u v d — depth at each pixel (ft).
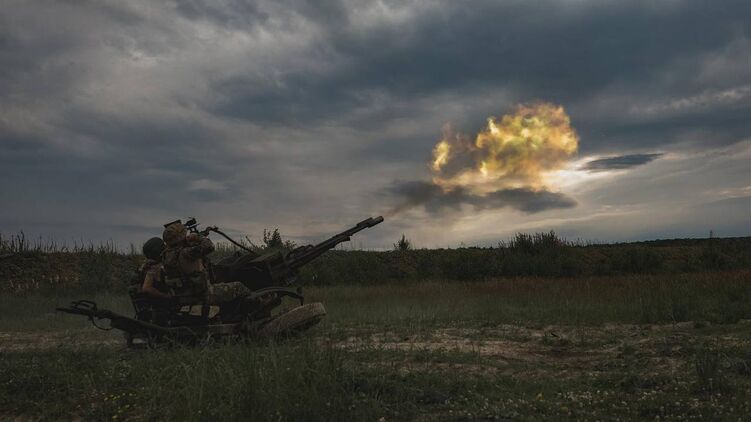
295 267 28.89
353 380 17.48
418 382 17.99
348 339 29.09
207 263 27.02
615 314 36.73
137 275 26.25
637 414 14.88
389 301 46.70
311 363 17.80
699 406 15.14
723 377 17.34
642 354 23.03
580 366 21.58
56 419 16.25
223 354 20.49
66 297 53.98
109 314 23.88
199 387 16.14
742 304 36.99
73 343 27.78
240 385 16.08
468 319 36.50
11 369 20.26
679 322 33.27
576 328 31.89
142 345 25.75
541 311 38.55
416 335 29.84
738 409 14.89
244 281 27.78
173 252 25.31
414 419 14.98
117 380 18.78
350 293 54.13
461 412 15.16
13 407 17.11
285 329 26.07
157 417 15.57
